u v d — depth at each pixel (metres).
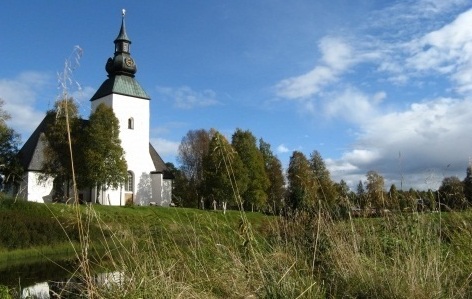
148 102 62.56
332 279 5.88
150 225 7.35
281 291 5.17
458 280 5.63
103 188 49.09
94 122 48.78
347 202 8.19
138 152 60.25
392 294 5.20
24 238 17.72
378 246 6.79
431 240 6.79
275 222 8.00
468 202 7.98
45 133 48.53
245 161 54.66
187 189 66.12
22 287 11.15
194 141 73.50
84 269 4.87
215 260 6.60
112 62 62.69
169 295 5.25
